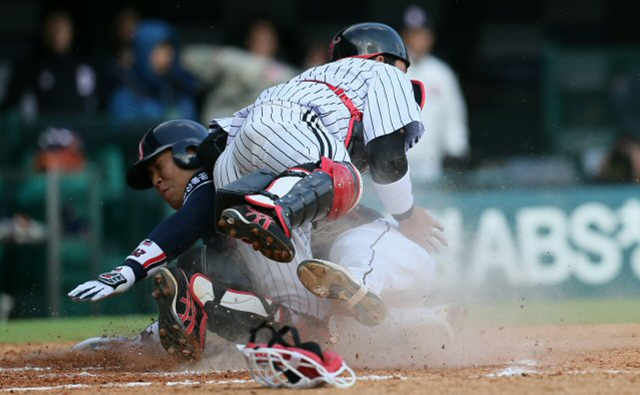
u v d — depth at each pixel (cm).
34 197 3531
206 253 1867
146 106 4056
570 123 4400
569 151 4338
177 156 2080
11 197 3538
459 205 3731
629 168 4162
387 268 1922
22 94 4047
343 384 1402
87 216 3553
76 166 3591
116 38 4481
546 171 4125
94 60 4078
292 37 4572
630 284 3769
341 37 2061
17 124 3603
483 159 4772
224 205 1720
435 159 4050
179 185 2103
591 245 3766
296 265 1855
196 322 1750
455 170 4109
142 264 1902
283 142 1820
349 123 1908
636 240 3784
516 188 3972
